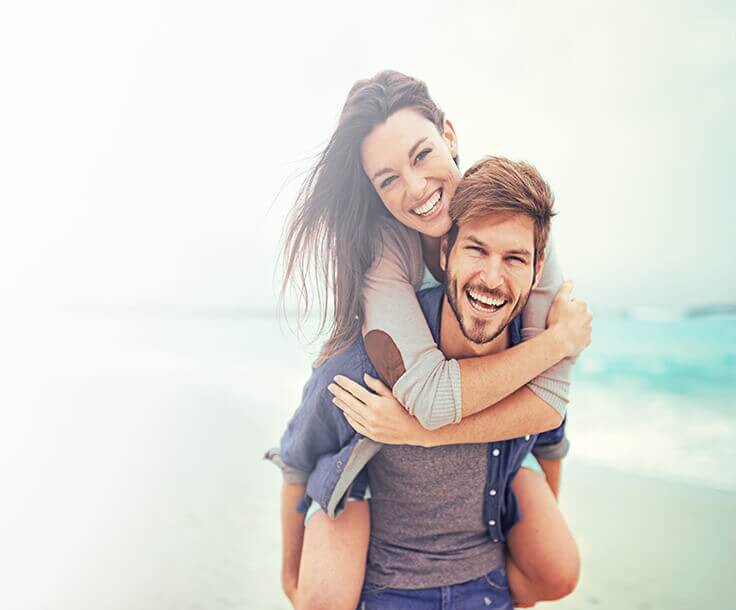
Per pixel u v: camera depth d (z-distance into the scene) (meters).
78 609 2.05
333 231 1.35
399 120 1.28
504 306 1.28
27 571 2.32
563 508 3.14
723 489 3.43
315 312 1.47
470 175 1.26
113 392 6.38
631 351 6.85
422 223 1.30
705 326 6.72
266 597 2.09
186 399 6.05
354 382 1.32
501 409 1.29
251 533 2.64
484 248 1.25
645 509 3.11
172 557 2.41
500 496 1.38
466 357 1.33
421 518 1.38
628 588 2.19
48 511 2.95
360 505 1.41
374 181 1.31
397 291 1.31
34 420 5.05
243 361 8.30
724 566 2.36
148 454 3.94
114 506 2.96
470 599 1.38
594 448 4.86
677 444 4.88
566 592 1.45
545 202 1.26
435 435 1.28
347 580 1.35
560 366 1.32
